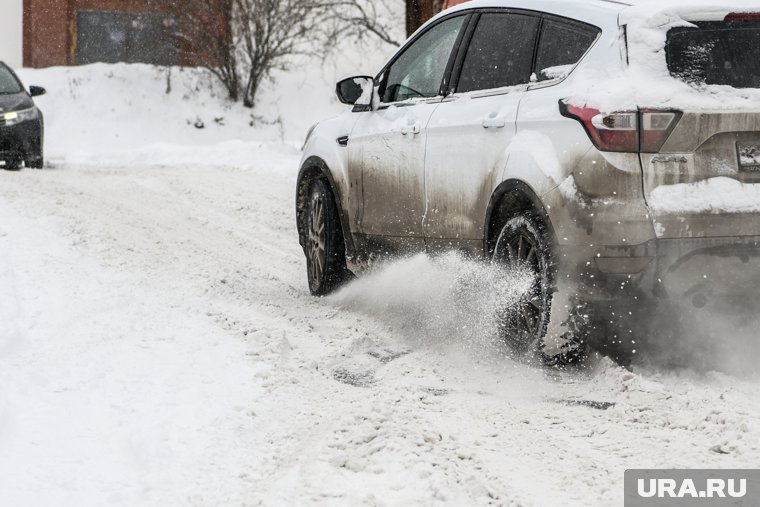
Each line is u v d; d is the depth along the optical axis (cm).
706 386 838
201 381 868
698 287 839
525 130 918
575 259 855
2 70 2975
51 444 708
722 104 840
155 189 2403
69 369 888
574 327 874
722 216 830
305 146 1350
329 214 1270
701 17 879
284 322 1114
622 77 861
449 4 2577
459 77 1066
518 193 917
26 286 1205
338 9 5066
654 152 830
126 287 1223
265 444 721
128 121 5238
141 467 671
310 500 618
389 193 1137
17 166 2880
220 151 3622
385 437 723
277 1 5350
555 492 637
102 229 1645
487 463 688
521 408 814
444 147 1030
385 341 1041
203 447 711
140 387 845
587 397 838
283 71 5772
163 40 5522
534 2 993
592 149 843
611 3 923
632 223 830
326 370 922
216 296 1222
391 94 1192
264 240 1745
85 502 611
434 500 616
